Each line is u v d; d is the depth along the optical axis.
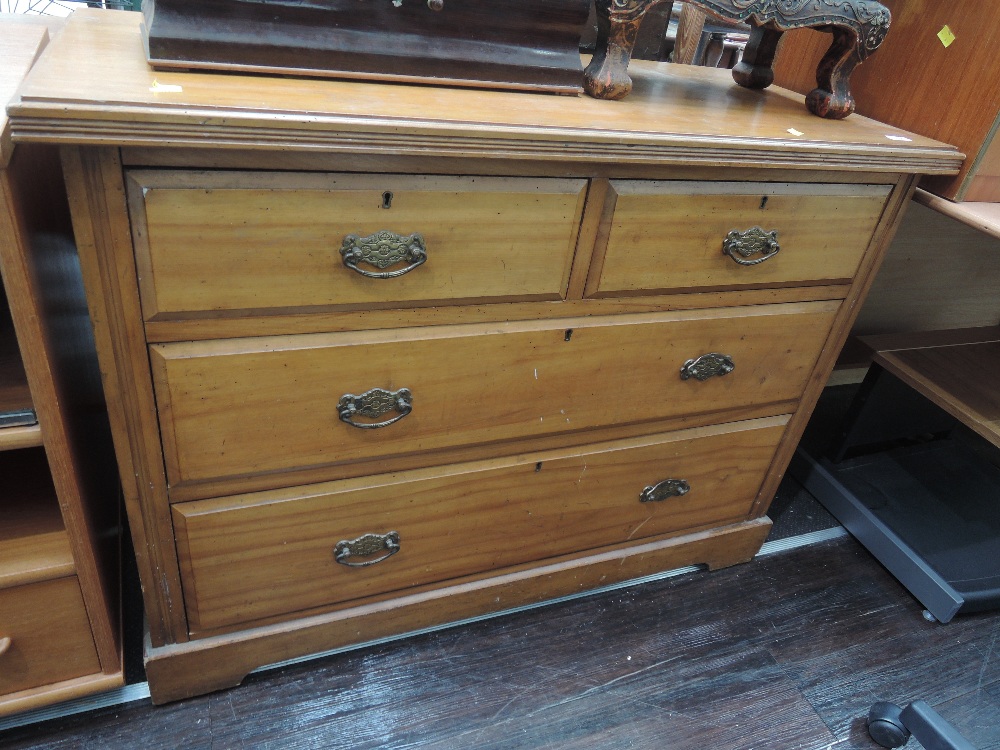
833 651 1.26
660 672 1.18
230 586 0.97
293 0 0.77
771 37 1.16
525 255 0.86
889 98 1.15
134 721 1.01
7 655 0.90
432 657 1.16
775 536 1.50
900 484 1.59
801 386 1.21
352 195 0.75
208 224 0.71
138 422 0.80
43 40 0.98
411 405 0.91
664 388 1.08
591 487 1.14
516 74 0.90
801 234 1.01
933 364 1.48
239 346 0.80
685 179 0.89
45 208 0.81
